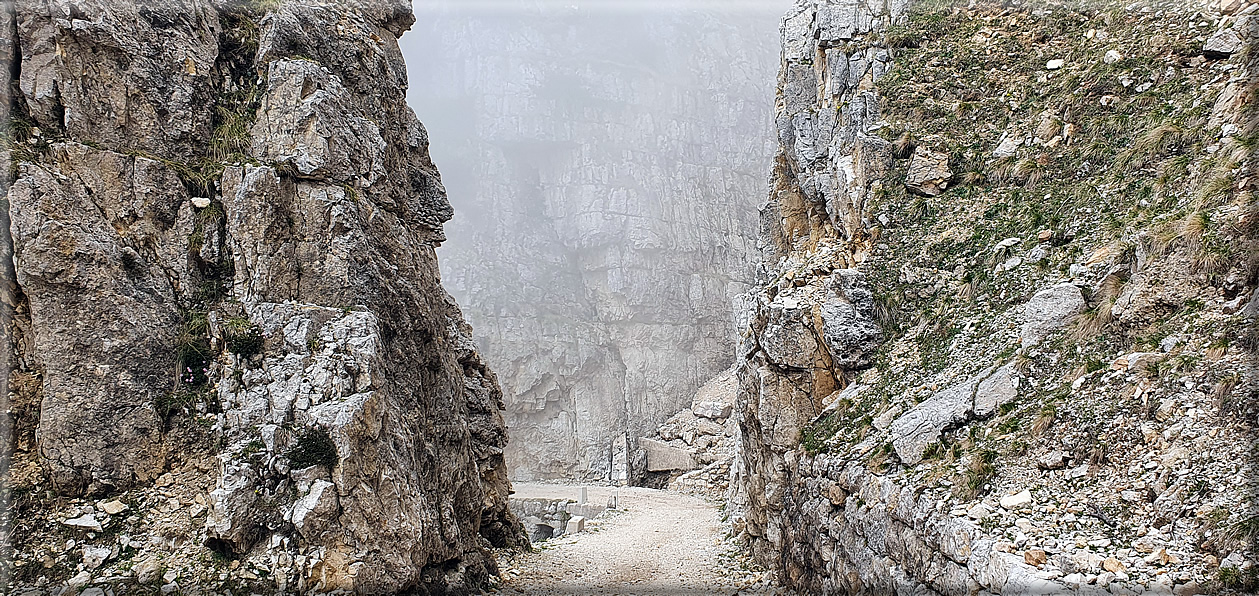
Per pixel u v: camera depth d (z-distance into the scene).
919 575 10.08
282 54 14.25
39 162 11.24
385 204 15.03
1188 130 13.38
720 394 46.22
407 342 14.34
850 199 17.08
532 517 29.80
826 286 15.59
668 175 55.22
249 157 13.20
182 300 12.12
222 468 11.20
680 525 26.66
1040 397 11.05
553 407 48.34
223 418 11.61
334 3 16.09
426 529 12.43
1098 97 15.64
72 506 10.64
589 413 48.16
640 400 49.69
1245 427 8.83
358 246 13.24
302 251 12.90
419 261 16.20
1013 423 10.82
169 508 10.95
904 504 10.69
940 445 11.38
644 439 45.38
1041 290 12.59
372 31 16.91
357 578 11.23
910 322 14.73
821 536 13.18
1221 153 12.35
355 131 14.32
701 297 52.78
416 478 12.70
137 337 11.33
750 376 16.78
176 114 12.80
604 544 23.05
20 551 10.09
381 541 11.62
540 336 49.12
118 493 10.94
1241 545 7.80
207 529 10.80
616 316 51.75
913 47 18.67
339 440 11.53
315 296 12.82
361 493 11.57
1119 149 14.55
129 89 12.32
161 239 12.15
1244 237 10.77
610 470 45.88
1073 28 17.55
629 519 28.91
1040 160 15.40
